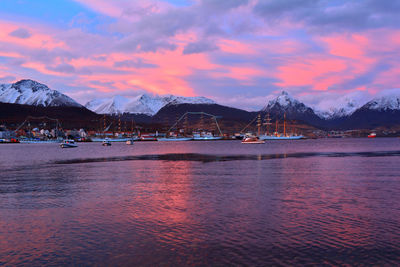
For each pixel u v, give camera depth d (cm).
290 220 2108
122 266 1449
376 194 3000
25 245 1703
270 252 1580
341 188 3356
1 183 3900
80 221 2128
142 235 1834
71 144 18950
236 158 8462
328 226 1977
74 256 1558
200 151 13050
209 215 2245
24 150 14925
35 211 2414
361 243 1686
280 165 6194
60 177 4469
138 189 3366
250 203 2625
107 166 6244
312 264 1452
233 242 1714
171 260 1503
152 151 13388
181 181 3972
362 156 8944
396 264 1447
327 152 11438
